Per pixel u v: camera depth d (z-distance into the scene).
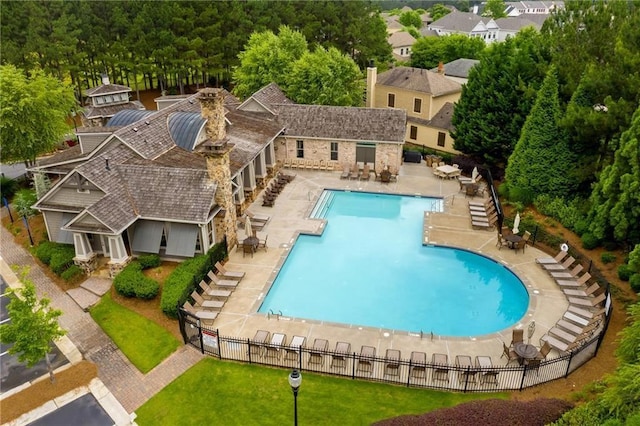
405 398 19.19
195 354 21.83
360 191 39.47
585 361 20.88
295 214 35.28
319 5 70.81
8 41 54.16
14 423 18.44
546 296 25.61
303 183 40.97
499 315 24.95
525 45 38.22
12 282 27.61
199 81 74.56
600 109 30.50
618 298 24.64
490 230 32.84
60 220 29.22
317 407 18.80
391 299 26.17
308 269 29.02
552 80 31.62
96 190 27.69
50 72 56.25
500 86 38.16
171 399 19.50
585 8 33.88
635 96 28.69
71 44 56.84
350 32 70.88
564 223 31.33
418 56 81.19
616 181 26.02
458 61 66.94
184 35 63.09
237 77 55.84
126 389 20.09
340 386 19.81
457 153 47.34
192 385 20.12
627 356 17.39
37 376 20.84
